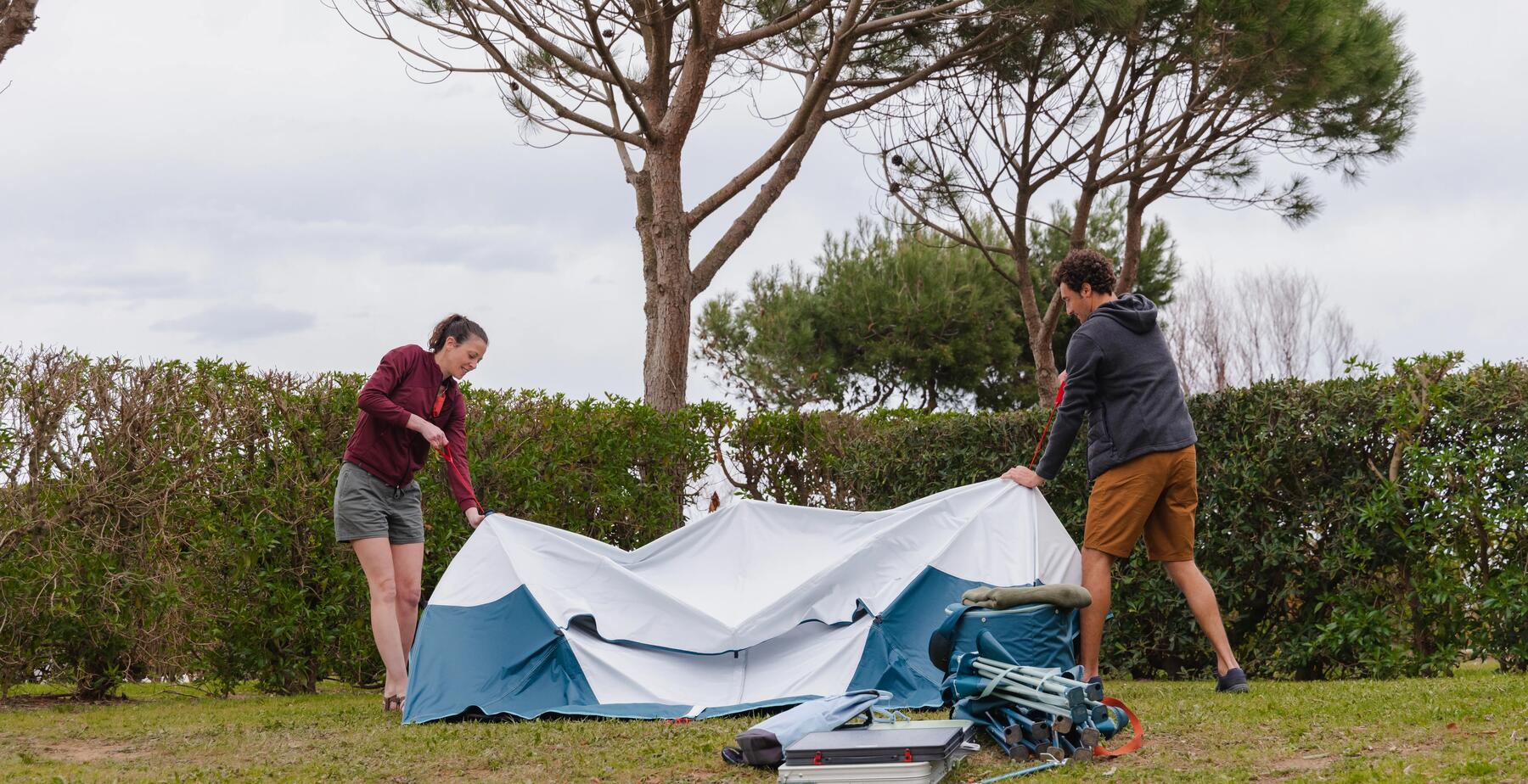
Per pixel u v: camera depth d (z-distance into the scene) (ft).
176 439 19.99
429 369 16.74
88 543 19.11
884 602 15.19
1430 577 17.04
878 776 9.66
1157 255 65.31
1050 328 39.40
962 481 22.22
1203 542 18.99
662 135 36.11
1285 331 92.27
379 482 16.22
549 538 16.57
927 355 69.67
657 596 15.47
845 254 74.49
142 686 22.29
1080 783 9.60
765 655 15.26
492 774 10.94
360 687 22.33
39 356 18.94
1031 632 12.23
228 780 10.78
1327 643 17.94
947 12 33.63
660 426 27.66
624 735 12.74
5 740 13.80
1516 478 16.35
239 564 20.57
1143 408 14.49
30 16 19.07
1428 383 17.12
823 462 28.96
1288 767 9.64
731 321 75.31
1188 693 15.17
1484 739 10.04
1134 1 30.12
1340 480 18.01
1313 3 30.19
